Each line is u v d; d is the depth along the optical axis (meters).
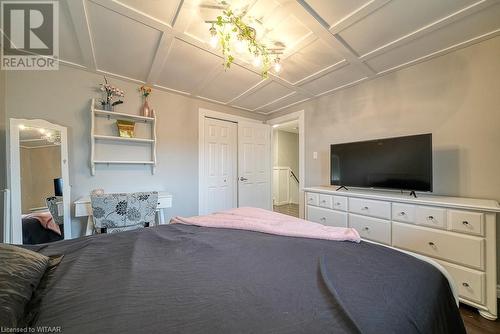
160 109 2.93
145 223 2.24
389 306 0.62
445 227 1.63
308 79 2.54
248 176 3.82
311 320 0.56
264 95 3.10
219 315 0.59
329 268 0.84
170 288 0.73
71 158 2.34
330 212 2.47
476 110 1.84
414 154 1.99
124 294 0.69
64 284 0.75
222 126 3.63
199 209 3.29
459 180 1.92
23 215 1.98
